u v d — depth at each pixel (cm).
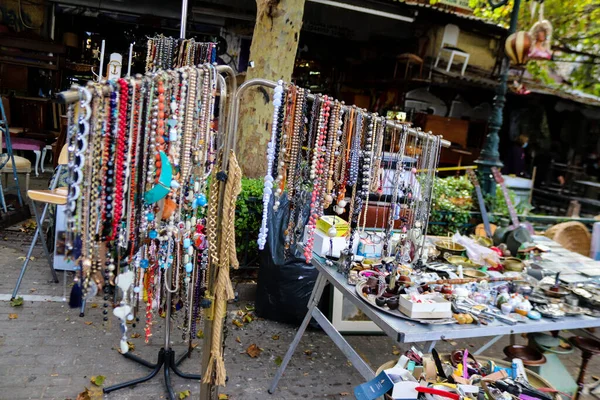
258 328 364
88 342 312
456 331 202
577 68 939
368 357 343
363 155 208
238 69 827
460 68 843
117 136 131
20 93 785
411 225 241
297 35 471
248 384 290
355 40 886
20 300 349
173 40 325
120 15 781
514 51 555
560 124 1138
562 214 896
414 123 929
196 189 179
